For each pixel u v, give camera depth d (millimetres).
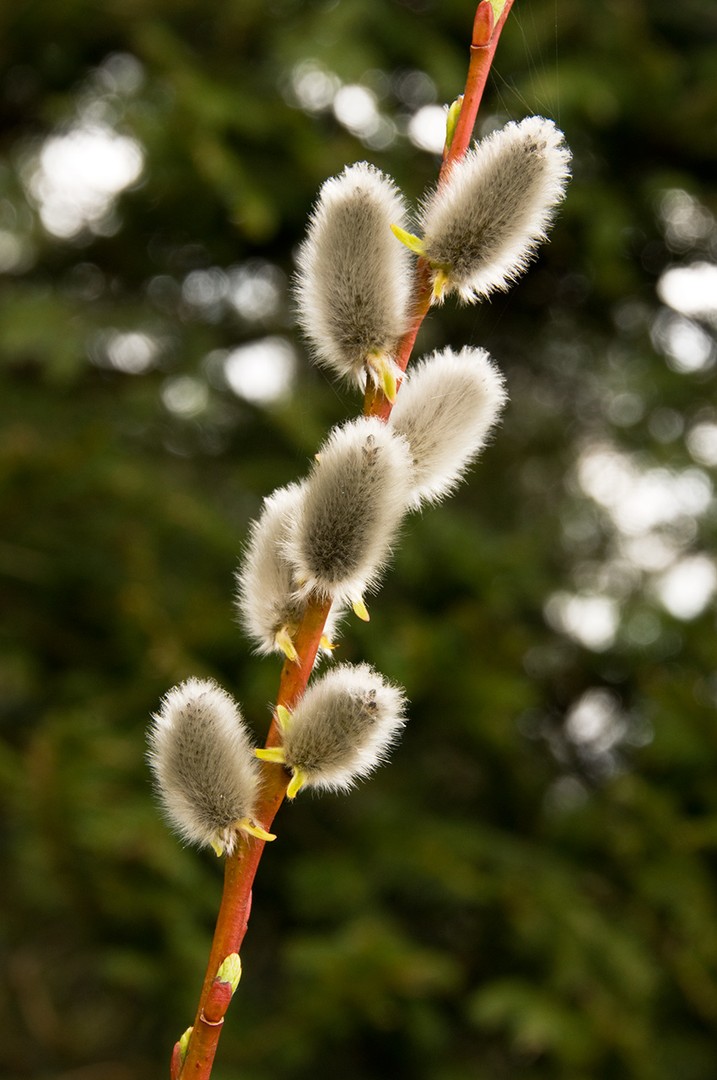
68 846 4883
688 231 7348
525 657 6875
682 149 7109
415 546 6543
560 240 7012
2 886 6445
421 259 1370
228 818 1282
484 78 1396
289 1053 5375
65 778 4820
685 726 5785
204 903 5371
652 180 7027
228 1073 5324
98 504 6207
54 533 6078
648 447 7648
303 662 1329
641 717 6691
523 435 8008
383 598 6711
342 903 5848
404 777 6523
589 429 8086
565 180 1364
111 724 5652
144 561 5902
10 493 5660
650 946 5555
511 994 5281
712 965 5371
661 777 5844
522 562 6852
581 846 6062
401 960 4883
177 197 6750
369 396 1364
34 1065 6473
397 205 1369
